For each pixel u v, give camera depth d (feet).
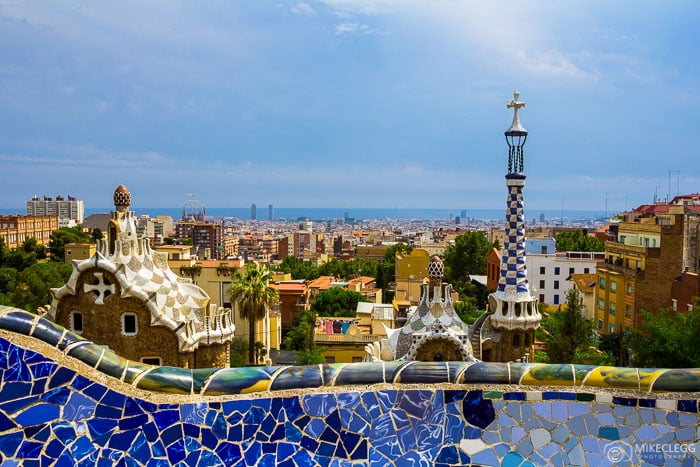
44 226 493.36
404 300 259.19
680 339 118.01
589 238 383.65
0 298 176.96
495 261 298.56
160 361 86.28
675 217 203.10
